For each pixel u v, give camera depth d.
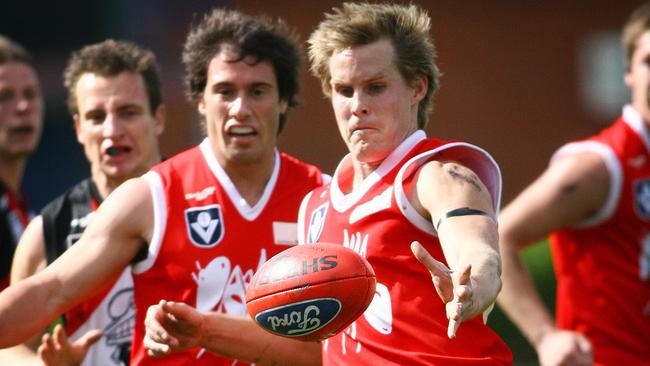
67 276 16.72
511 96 69.94
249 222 18.50
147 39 64.44
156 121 22.14
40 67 63.88
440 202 13.95
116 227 17.41
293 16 67.12
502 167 69.81
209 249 18.16
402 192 14.66
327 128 65.50
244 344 16.14
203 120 19.75
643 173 21.52
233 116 18.36
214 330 15.95
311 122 65.56
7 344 16.36
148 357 18.03
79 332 20.25
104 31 64.38
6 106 27.06
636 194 21.44
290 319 13.83
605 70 70.12
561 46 70.00
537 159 69.88
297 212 18.91
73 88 21.84
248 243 18.44
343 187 15.81
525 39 70.00
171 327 15.47
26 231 21.02
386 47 14.84
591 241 21.66
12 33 63.88
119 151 21.16
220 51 18.55
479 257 12.73
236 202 18.48
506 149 69.81
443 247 13.53
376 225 14.91
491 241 13.23
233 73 18.42
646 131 21.78
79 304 18.62
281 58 18.88
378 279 14.83
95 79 21.22
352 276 13.75
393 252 14.75
